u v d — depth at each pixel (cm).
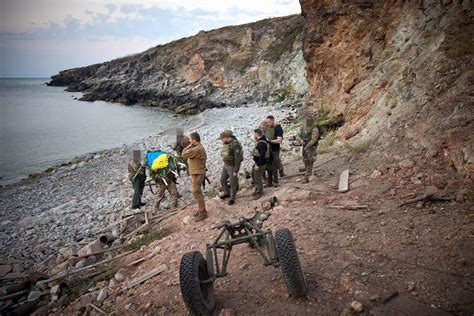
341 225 648
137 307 536
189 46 6359
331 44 1733
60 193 1645
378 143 1023
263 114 3372
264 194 932
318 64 1823
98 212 1269
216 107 4725
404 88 1087
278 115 3095
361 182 843
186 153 823
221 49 5756
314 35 1798
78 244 993
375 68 1416
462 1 1059
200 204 845
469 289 427
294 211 748
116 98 6400
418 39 1196
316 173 1009
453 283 443
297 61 4538
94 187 1681
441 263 485
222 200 968
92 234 1073
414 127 927
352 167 969
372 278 476
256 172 909
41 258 957
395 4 1430
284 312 439
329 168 1023
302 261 541
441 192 677
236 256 597
